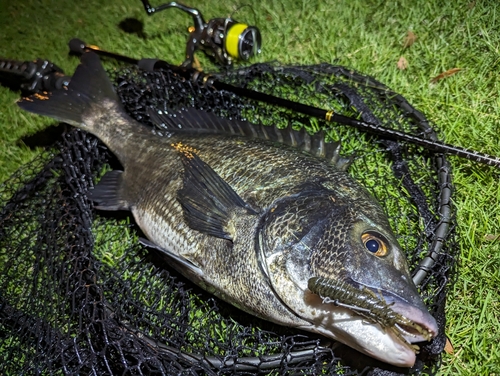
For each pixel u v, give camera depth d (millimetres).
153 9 450
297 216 292
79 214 382
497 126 393
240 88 410
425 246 328
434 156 361
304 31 503
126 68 453
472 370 312
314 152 353
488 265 339
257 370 312
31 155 483
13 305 361
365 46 468
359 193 308
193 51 462
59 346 319
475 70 427
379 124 385
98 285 335
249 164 324
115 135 395
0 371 339
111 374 291
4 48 577
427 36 459
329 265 279
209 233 310
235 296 309
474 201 363
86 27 568
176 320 343
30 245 396
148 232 353
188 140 361
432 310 297
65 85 428
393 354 267
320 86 425
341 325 276
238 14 537
